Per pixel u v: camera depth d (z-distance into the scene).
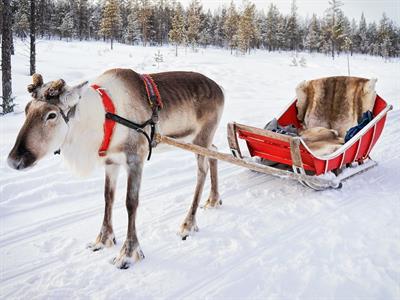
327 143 6.11
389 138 8.12
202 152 4.24
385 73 26.67
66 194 5.25
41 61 22.50
